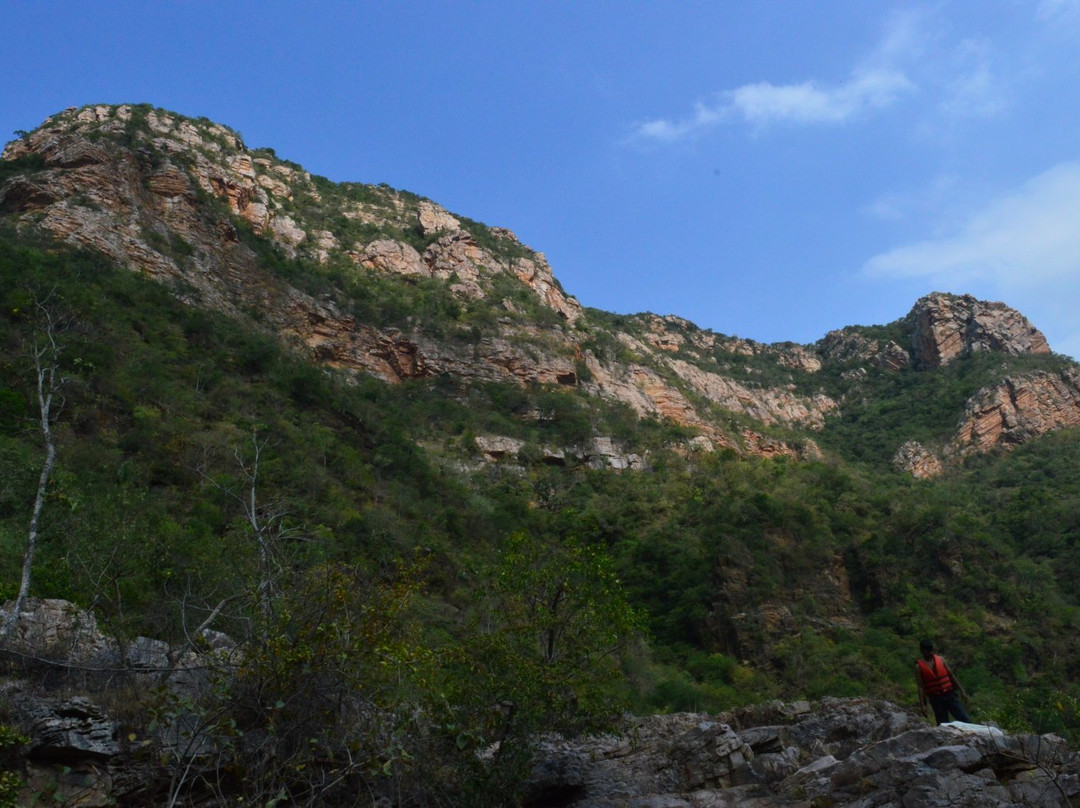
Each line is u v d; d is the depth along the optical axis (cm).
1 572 1694
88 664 1230
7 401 3378
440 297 10400
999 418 12012
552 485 7106
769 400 14788
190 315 6544
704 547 5622
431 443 7450
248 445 4328
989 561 5753
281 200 11244
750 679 4434
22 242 6469
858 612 5556
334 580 1248
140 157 8556
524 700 1279
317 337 8488
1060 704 1452
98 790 1075
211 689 1156
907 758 1134
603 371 10556
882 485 8831
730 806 1194
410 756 1136
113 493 2397
